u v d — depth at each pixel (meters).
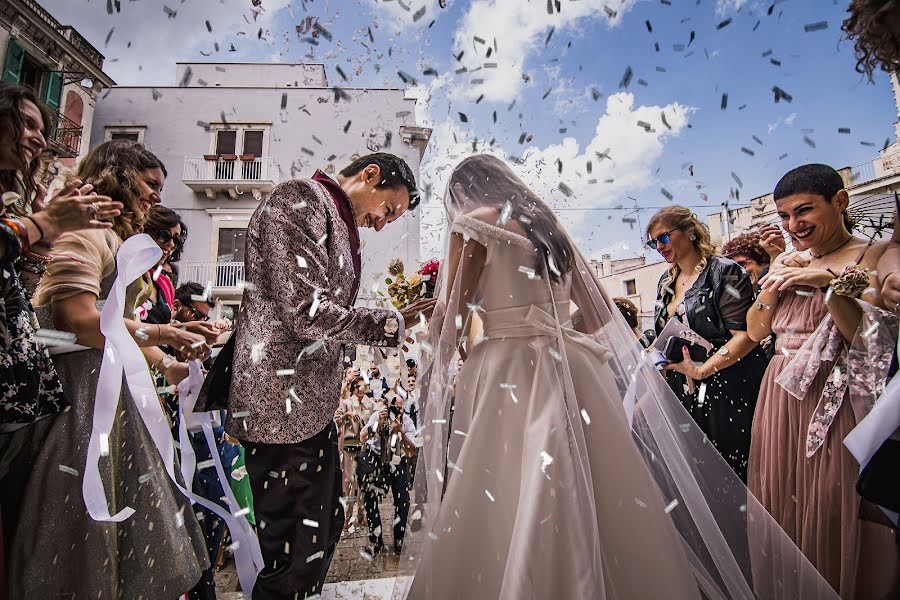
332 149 12.64
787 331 1.88
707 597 1.41
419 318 1.67
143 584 1.31
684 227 2.59
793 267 1.87
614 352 1.73
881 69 1.10
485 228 1.53
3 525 1.21
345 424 4.05
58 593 1.18
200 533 1.62
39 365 1.22
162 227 2.21
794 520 1.76
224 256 12.87
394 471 3.57
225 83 13.70
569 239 1.70
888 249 1.48
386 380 3.90
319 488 1.44
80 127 11.02
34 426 1.29
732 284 2.32
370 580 2.13
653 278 16.77
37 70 10.53
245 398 1.40
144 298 1.78
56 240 1.33
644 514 1.29
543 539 1.10
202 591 1.72
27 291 1.50
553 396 1.33
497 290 1.53
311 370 1.47
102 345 1.35
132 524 1.35
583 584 1.06
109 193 1.58
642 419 1.65
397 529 3.47
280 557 1.37
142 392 1.39
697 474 1.59
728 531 1.55
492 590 1.21
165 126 13.44
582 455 1.26
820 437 1.64
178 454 1.92
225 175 13.14
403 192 1.79
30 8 9.91
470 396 1.52
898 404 1.22
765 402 1.92
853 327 1.59
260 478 1.40
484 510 1.29
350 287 1.63
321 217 1.51
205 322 1.65
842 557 1.54
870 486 1.26
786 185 1.88
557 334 1.45
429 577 1.22
